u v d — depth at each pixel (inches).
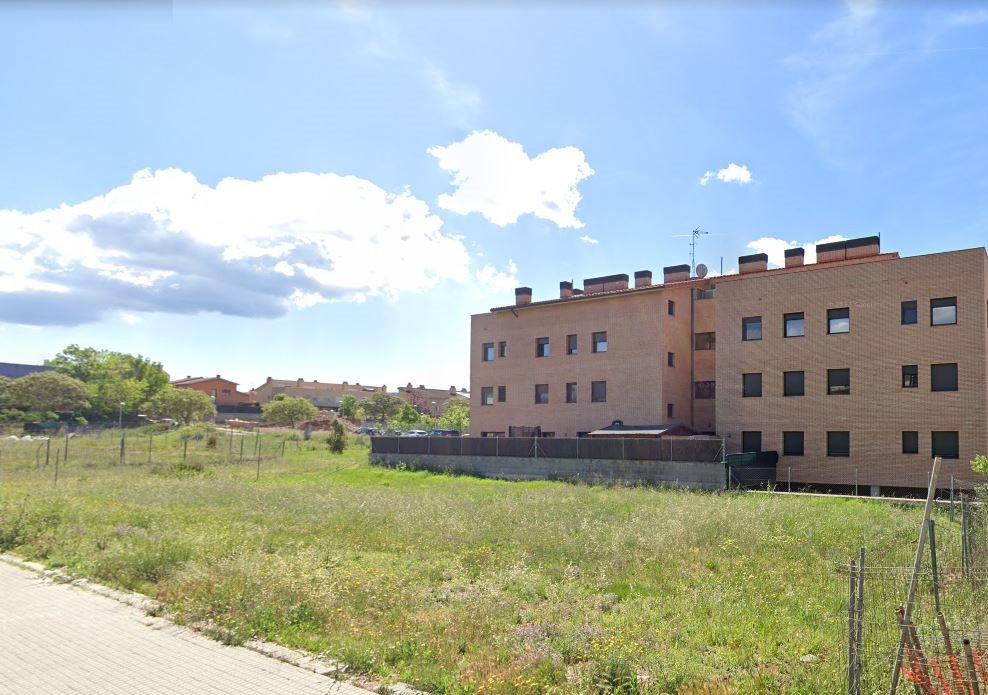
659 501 944.3
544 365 1818.4
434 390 5684.1
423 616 375.6
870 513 810.2
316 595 391.2
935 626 315.0
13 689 269.7
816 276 1348.4
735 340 1441.9
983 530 517.7
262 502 877.8
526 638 335.0
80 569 481.7
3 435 2684.5
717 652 327.6
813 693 270.7
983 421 1149.1
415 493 1082.1
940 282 1207.6
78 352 4082.2
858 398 1280.8
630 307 1660.9
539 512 799.1
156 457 1779.0
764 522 701.3
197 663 300.0
